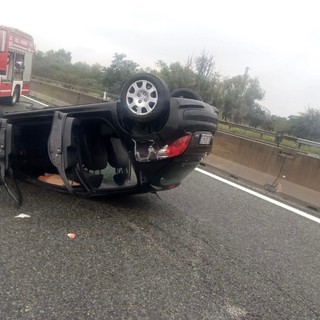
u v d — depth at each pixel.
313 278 3.90
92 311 2.81
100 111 4.65
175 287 3.30
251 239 4.66
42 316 2.68
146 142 4.53
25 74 15.76
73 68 55.72
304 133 34.38
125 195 5.22
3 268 3.20
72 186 4.79
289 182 7.36
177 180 5.02
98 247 3.81
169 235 4.37
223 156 8.85
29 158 5.42
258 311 3.16
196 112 4.45
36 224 4.14
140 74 4.33
